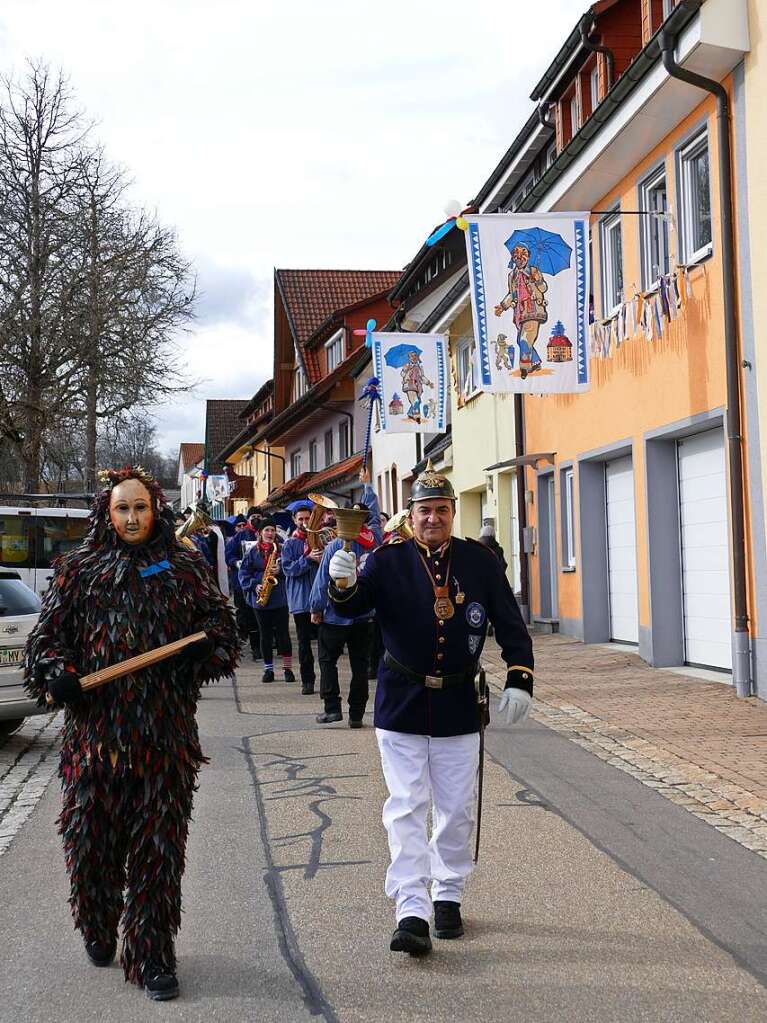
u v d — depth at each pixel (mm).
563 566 17938
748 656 11414
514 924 5172
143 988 4508
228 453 68000
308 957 4805
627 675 13383
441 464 25891
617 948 4848
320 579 10578
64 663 4520
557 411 17781
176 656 4629
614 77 16984
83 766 4570
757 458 11305
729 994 4355
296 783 8156
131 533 4621
